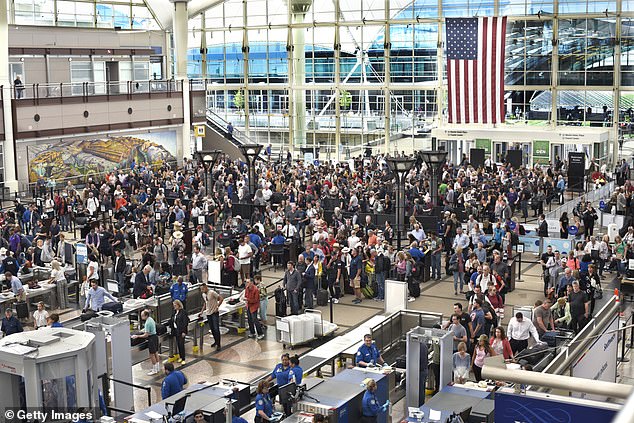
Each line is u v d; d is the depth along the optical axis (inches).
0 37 1451.8
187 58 1916.8
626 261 854.5
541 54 1692.9
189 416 469.4
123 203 1192.2
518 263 980.6
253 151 1268.5
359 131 1902.1
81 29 1766.7
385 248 880.3
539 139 1598.2
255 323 735.1
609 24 1622.8
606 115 1659.7
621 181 1425.9
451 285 908.0
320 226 943.0
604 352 537.6
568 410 323.6
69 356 457.1
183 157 1855.3
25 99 1486.2
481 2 1715.1
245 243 894.4
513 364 509.7
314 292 825.5
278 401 507.8
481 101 1373.0
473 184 1296.8
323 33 1905.8
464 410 468.8
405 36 1806.1
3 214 1092.5
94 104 1619.1
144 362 681.0
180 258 905.5
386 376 531.2
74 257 922.1
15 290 790.5
